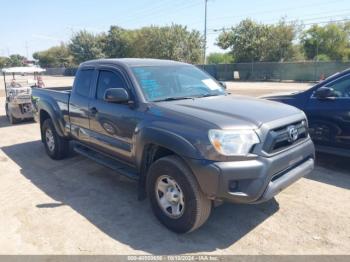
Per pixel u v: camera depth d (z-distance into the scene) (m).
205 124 3.18
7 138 8.37
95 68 4.86
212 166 3.02
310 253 3.12
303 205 4.09
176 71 4.60
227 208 4.06
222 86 4.98
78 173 5.45
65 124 5.60
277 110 3.67
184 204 3.30
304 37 51.81
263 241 3.33
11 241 3.38
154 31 56.78
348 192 4.45
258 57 47.78
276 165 3.19
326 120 5.24
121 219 3.83
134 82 4.05
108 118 4.33
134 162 4.04
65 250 3.22
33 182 5.07
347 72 5.18
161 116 3.57
